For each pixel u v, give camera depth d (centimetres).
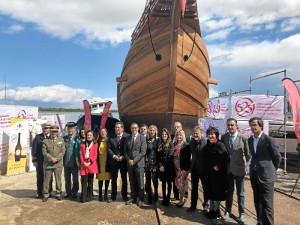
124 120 1459
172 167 659
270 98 1098
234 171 558
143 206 663
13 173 1041
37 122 1149
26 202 693
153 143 684
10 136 1033
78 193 782
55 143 709
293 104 832
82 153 696
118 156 687
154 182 676
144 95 1269
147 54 1235
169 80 1166
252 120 508
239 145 554
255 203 514
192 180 629
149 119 1268
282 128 1310
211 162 567
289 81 835
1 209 639
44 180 704
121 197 745
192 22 1211
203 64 1314
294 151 1362
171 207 655
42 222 562
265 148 495
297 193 789
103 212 620
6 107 1280
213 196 564
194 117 1319
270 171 488
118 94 1606
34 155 732
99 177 706
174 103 1196
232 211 626
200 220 573
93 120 1495
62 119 1623
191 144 630
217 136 576
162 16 1195
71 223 557
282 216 600
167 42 1155
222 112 1186
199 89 1307
